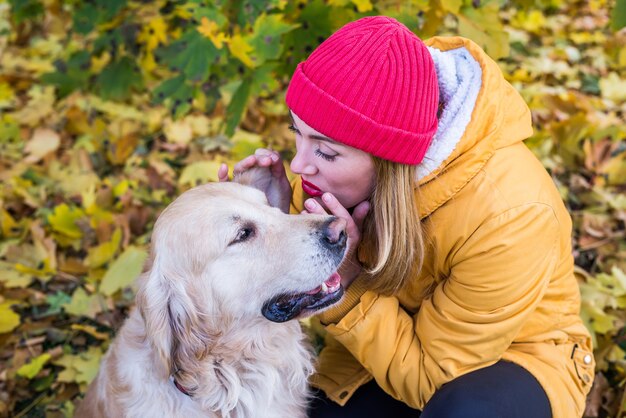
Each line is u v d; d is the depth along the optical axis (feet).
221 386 7.26
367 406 7.90
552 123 13.53
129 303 10.63
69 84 14.46
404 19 8.64
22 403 9.38
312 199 7.03
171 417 7.04
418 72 5.90
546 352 7.06
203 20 8.32
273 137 13.97
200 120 14.35
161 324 6.65
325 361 8.52
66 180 13.14
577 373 7.15
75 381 9.63
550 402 6.72
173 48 10.23
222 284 6.86
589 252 11.38
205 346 6.98
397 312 7.14
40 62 16.76
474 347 6.68
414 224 6.44
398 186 6.27
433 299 7.04
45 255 11.32
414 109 5.91
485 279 6.47
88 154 13.66
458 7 8.31
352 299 6.97
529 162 6.68
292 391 7.89
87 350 10.17
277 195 8.06
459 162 6.29
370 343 7.04
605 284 10.30
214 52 8.55
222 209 6.85
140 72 14.08
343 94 5.91
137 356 7.07
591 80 15.87
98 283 10.96
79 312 10.46
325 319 7.12
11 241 11.71
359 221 7.04
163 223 6.90
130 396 7.02
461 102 6.37
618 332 9.71
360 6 8.36
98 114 14.96
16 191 12.55
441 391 6.73
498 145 6.47
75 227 11.76
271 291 6.94
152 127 14.46
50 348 10.14
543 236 6.39
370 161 6.33
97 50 13.24
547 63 16.14
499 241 6.31
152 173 13.19
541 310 7.13
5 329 9.89
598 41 17.29
